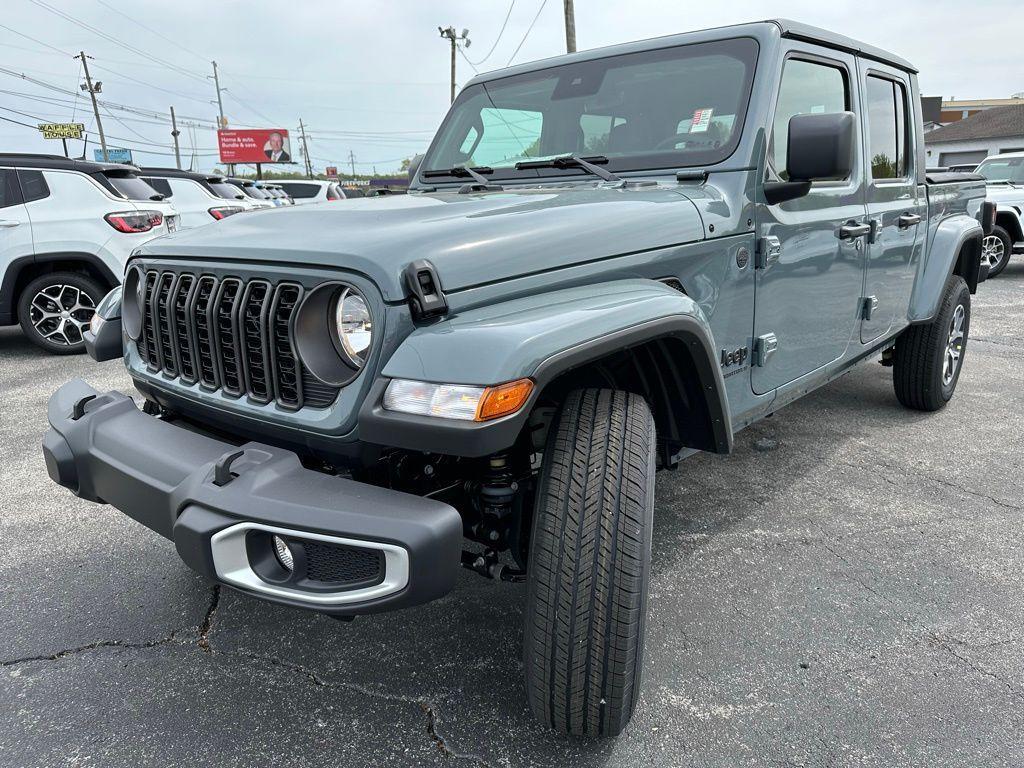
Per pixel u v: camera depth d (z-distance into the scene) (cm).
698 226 232
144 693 213
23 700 210
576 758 186
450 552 154
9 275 656
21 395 540
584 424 178
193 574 282
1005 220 1088
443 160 333
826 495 340
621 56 301
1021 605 249
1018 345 657
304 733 196
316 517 155
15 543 308
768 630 237
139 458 191
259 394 192
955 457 384
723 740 190
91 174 682
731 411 261
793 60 282
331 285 172
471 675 219
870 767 180
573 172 285
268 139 6550
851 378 541
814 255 293
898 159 376
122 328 257
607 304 181
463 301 172
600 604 169
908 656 223
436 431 151
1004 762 181
